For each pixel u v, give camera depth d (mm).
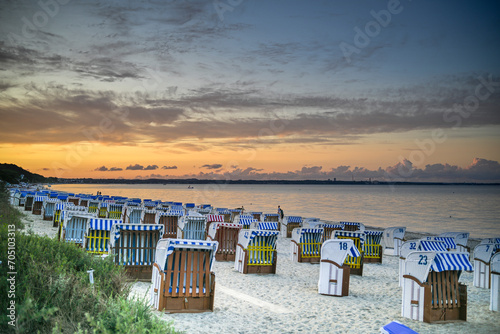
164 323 5434
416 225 41188
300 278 12109
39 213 27828
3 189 38344
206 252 8031
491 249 11727
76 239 13070
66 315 5137
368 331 7262
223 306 8484
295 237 15359
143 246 10109
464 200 101000
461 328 7625
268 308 8570
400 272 11609
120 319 4918
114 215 24188
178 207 28422
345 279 9969
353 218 47875
